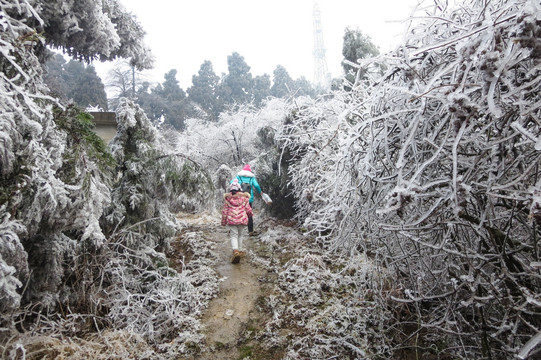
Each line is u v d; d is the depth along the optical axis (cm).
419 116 192
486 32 162
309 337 326
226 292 419
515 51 153
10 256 238
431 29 215
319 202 498
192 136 1152
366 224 293
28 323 308
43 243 309
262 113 982
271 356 311
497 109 154
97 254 377
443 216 239
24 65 285
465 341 280
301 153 597
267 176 694
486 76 156
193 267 482
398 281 324
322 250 496
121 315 350
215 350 322
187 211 857
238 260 495
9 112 246
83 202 303
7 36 267
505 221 245
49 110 292
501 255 201
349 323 333
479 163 210
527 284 219
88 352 286
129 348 307
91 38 481
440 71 189
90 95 2495
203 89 3506
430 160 181
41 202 267
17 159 257
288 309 374
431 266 278
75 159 313
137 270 414
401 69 222
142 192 434
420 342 305
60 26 420
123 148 448
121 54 587
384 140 239
